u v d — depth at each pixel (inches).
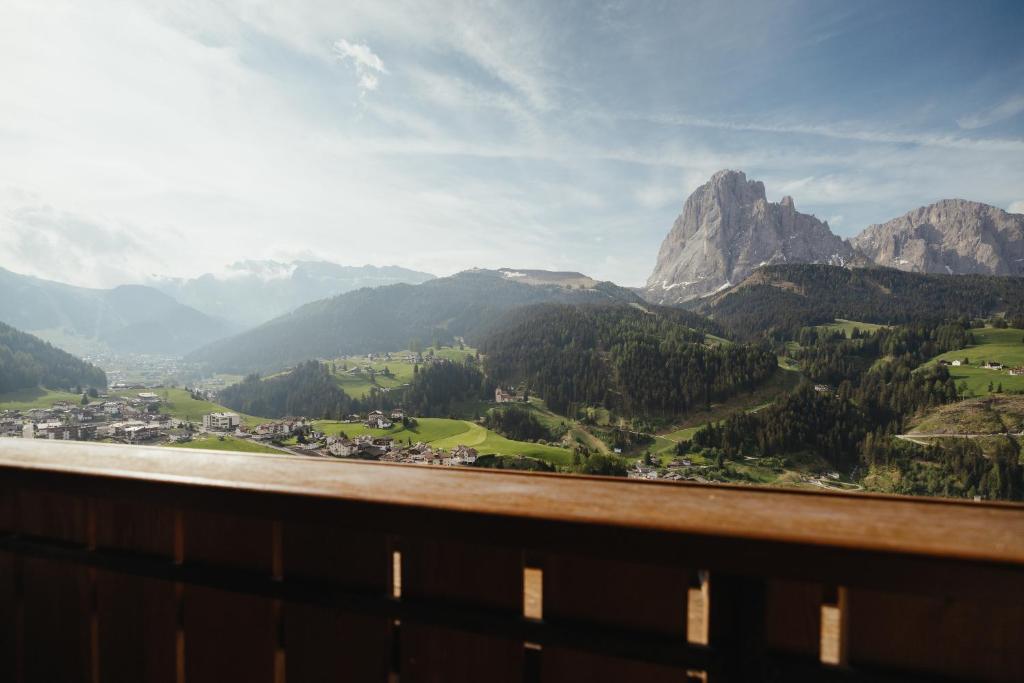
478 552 32.1
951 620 25.2
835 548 22.4
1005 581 20.8
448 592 32.8
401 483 33.3
